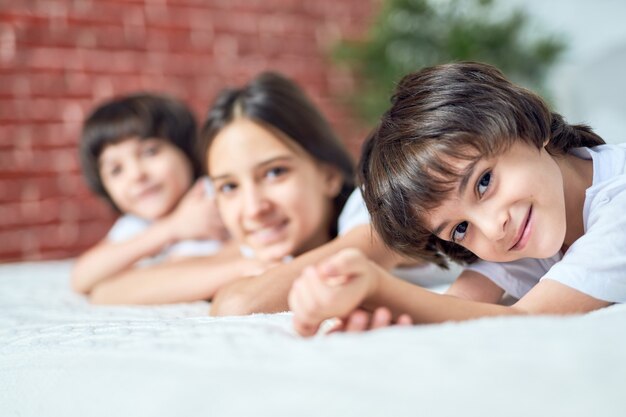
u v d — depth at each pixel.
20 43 1.87
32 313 0.87
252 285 0.73
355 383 0.32
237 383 0.35
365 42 2.21
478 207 0.54
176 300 0.94
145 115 1.34
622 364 0.31
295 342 0.41
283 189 0.92
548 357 0.32
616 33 2.11
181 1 2.06
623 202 0.56
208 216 1.17
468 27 2.07
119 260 1.13
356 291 0.43
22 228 1.85
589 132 0.67
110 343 0.50
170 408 0.34
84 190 1.92
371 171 0.63
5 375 0.51
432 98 0.59
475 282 0.68
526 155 0.56
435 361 0.33
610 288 0.53
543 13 2.19
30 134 1.87
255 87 0.97
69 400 0.41
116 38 1.98
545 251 0.55
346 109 2.28
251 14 2.17
